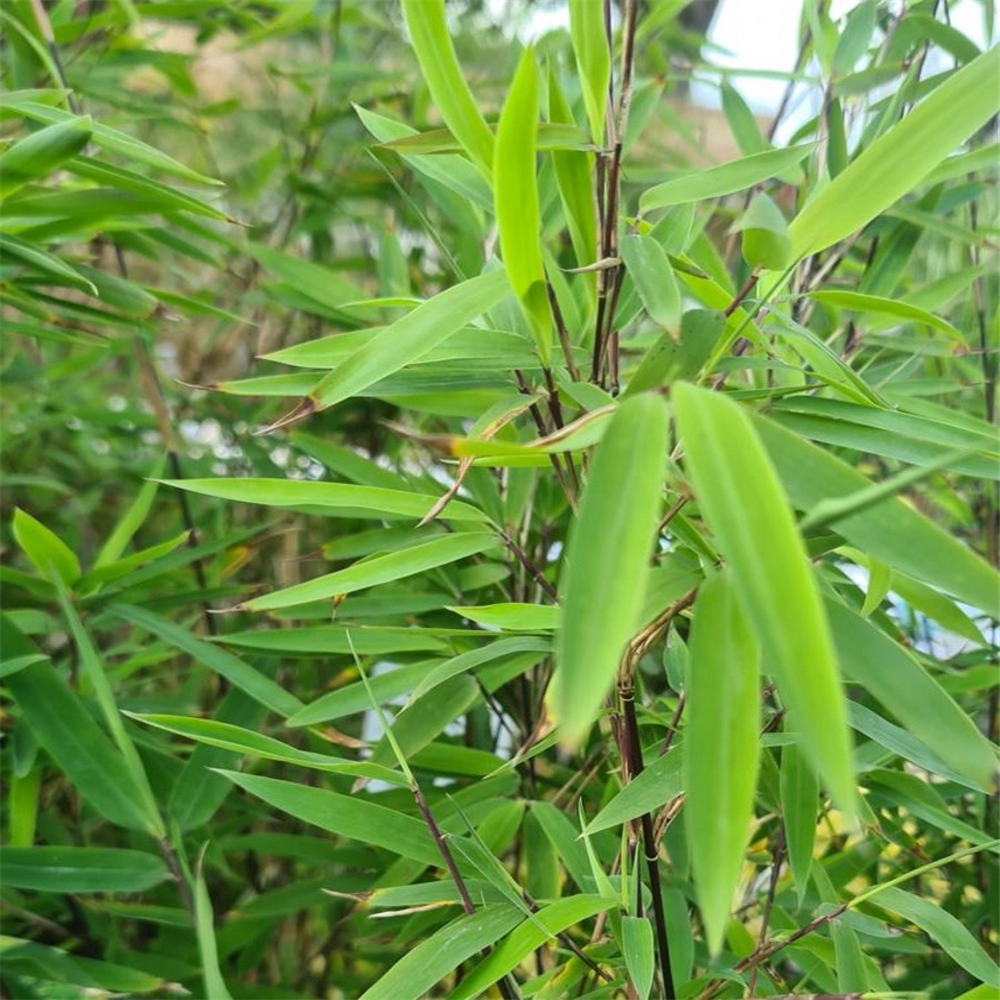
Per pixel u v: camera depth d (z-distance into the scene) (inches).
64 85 25.7
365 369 19.0
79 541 43.1
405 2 18.4
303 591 21.4
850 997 18.7
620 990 21.2
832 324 27.5
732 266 32.3
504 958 18.7
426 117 38.0
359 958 30.0
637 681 25.0
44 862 22.4
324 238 42.4
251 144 47.4
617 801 19.0
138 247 29.3
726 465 15.3
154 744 26.4
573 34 20.5
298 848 27.2
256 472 35.3
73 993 21.4
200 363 46.4
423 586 29.0
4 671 22.4
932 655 29.4
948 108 18.1
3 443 35.7
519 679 28.1
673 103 47.1
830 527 16.6
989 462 19.0
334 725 33.7
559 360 21.4
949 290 27.3
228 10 35.9
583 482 20.9
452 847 21.1
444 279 39.4
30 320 34.6
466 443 16.3
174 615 37.5
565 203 21.1
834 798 14.3
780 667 14.6
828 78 27.8
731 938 23.4
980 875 28.2
